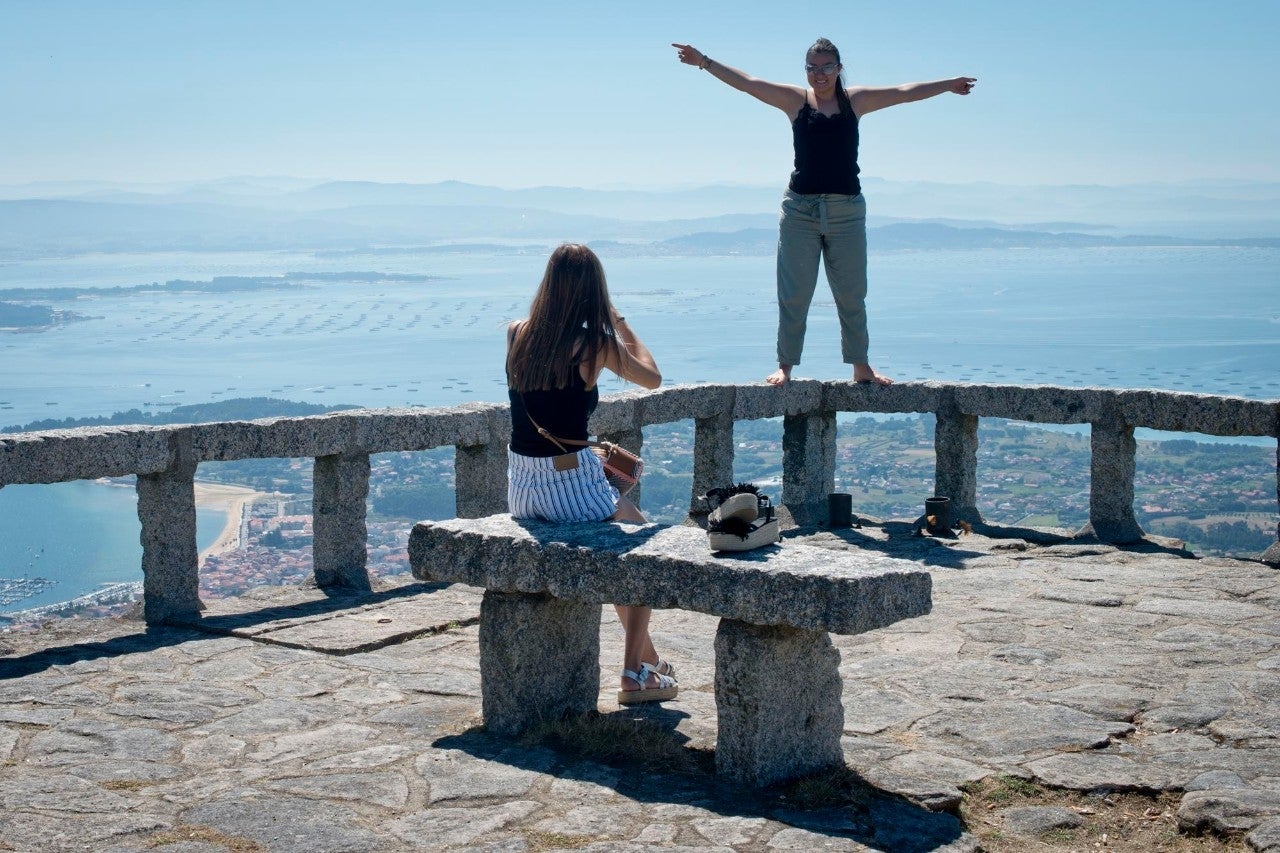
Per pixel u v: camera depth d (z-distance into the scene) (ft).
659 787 15.40
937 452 37.78
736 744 15.62
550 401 18.35
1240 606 25.93
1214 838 14.11
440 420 30.71
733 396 36.22
